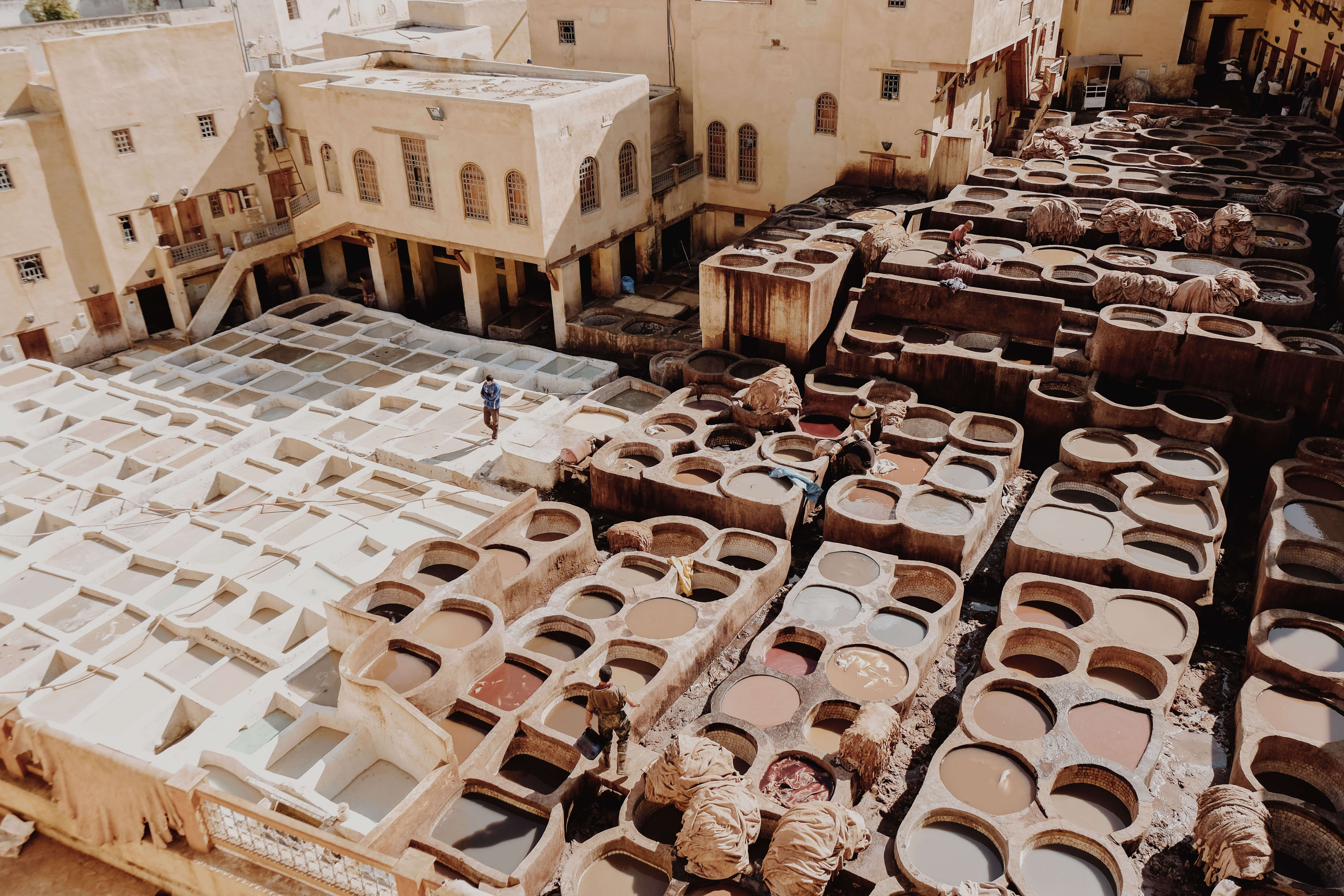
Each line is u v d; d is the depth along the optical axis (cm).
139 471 2716
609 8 3869
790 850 1387
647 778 1552
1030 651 1864
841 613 1942
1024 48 3712
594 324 3347
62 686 1900
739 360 2850
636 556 2120
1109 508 2192
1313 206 3030
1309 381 2266
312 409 2944
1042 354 2655
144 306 3891
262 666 1966
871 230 2922
